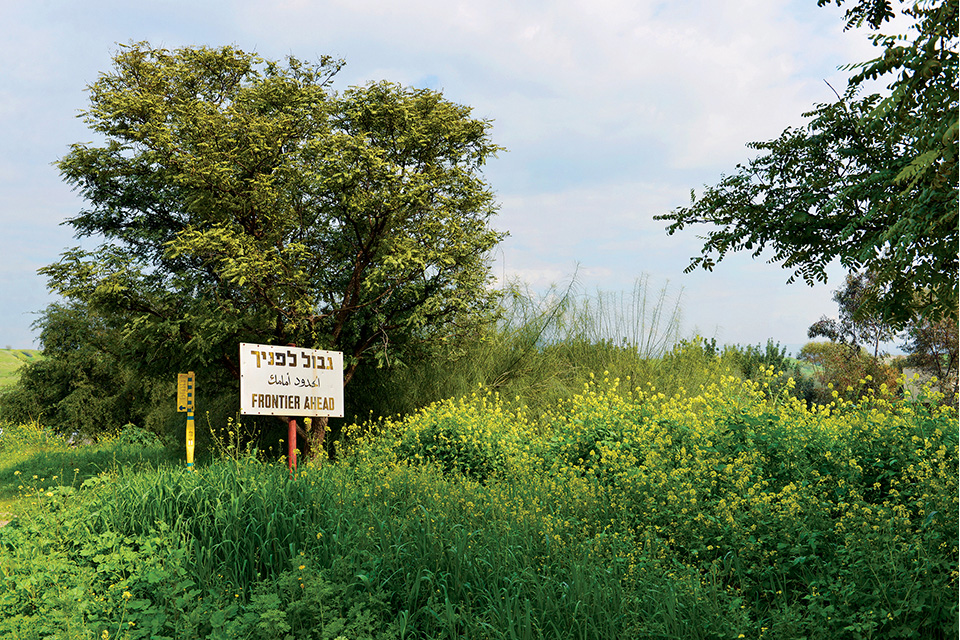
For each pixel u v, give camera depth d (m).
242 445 14.13
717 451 6.81
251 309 13.00
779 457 6.38
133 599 4.81
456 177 13.60
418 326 13.70
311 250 13.55
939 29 4.31
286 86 12.81
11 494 11.98
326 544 5.31
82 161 13.02
